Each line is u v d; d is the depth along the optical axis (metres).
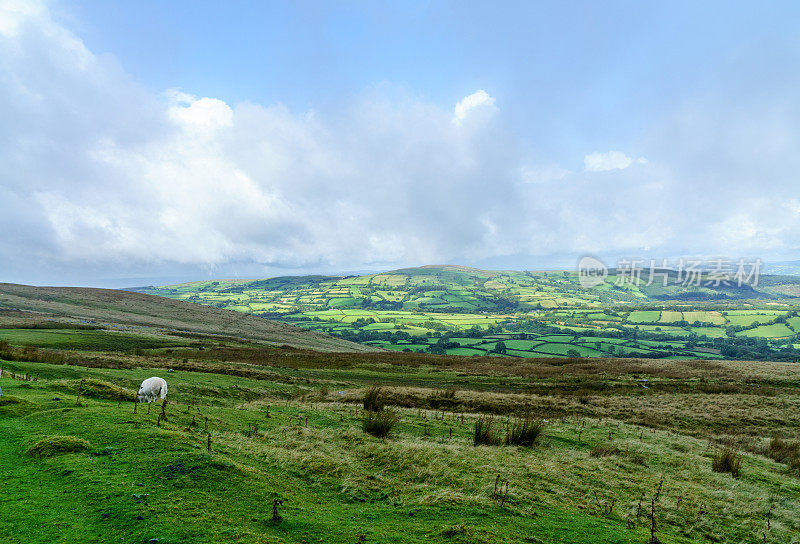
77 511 7.48
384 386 41.88
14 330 59.31
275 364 56.44
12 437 11.16
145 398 19.08
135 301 131.12
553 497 12.41
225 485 9.34
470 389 45.56
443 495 11.00
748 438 26.89
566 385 49.38
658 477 16.36
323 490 10.73
